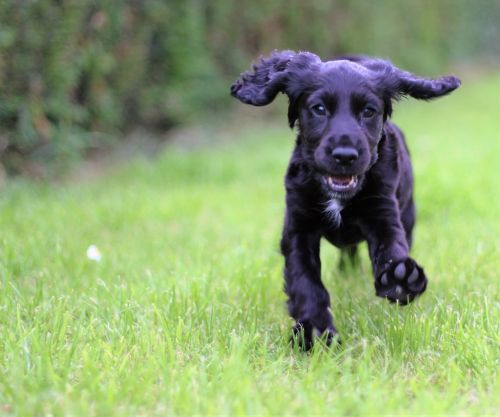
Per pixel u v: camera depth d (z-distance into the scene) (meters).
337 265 5.67
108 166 10.18
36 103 8.49
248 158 10.46
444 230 6.57
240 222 7.14
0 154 8.46
